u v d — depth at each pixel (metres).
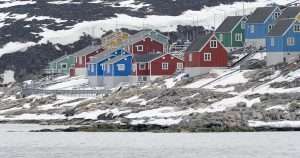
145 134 173.38
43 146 155.12
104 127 184.50
